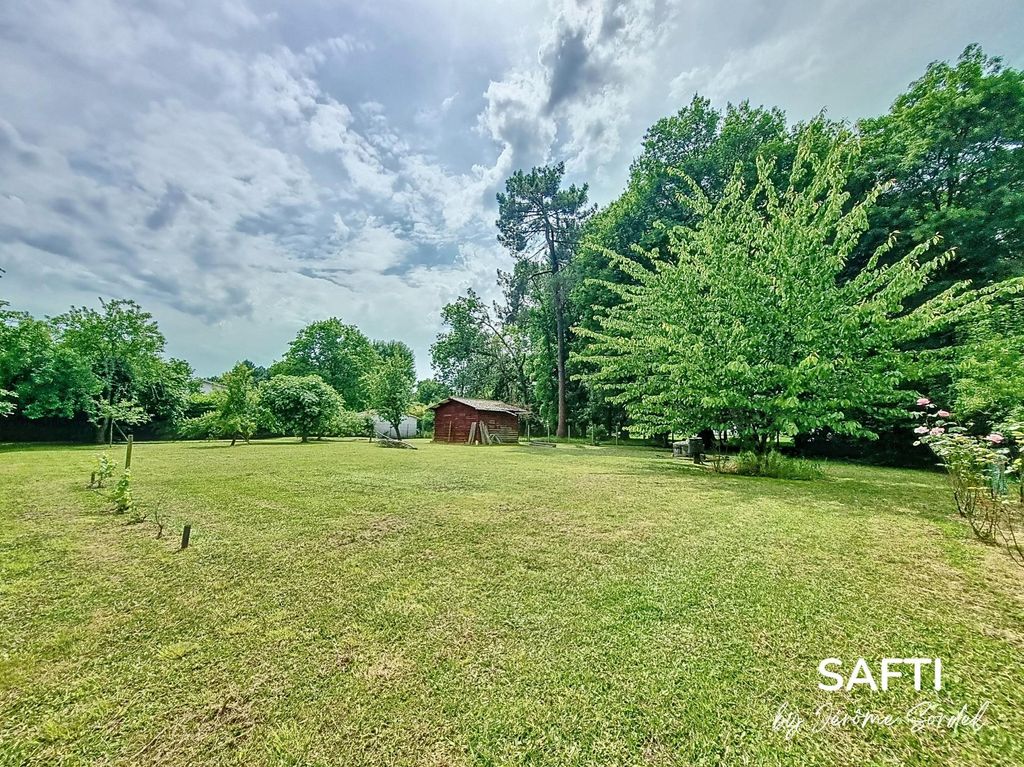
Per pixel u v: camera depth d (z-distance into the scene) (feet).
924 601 8.43
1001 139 35.86
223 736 4.98
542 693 5.72
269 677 6.07
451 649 6.79
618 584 9.35
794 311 25.46
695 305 28.94
